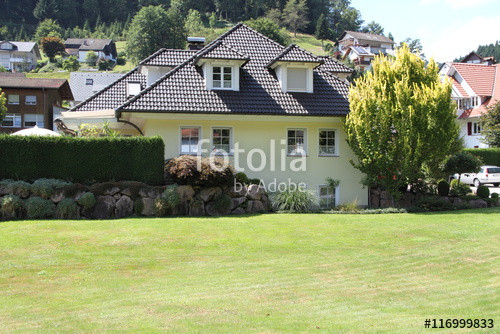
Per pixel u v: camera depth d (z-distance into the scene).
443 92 18.44
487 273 9.70
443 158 20.72
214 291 8.52
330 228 14.76
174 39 109.12
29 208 16.11
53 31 143.12
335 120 20.78
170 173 17.47
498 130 37.31
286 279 9.35
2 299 8.18
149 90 19.80
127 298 8.16
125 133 25.28
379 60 19.67
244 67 22.38
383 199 21.23
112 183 16.88
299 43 138.62
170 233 13.65
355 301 7.93
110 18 165.62
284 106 20.39
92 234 13.41
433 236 13.57
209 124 20.23
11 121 53.53
